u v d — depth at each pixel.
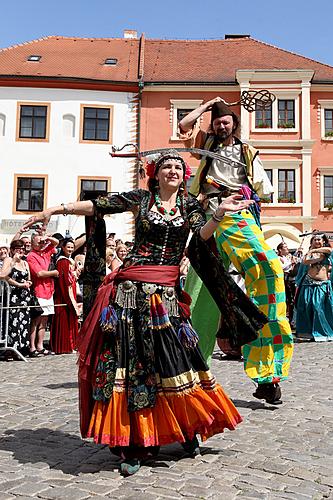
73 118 27.61
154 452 3.25
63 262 9.11
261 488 2.93
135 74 28.86
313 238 10.92
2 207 27.09
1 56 29.66
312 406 4.86
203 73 29.38
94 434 3.10
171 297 3.35
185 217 3.46
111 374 3.15
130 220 26.56
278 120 28.44
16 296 8.45
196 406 3.22
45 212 3.35
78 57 30.42
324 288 10.75
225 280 3.44
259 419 4.38
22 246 8.59
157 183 3.51
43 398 5.27
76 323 9.17
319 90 28.78
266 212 28.05
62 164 27.42
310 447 3.65
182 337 3.32
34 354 8.73
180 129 4.90
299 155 28.27
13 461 3.38
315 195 28.41
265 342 4.74
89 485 2.96
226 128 4.82
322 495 2.86
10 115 27.41
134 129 27.88
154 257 3.37
